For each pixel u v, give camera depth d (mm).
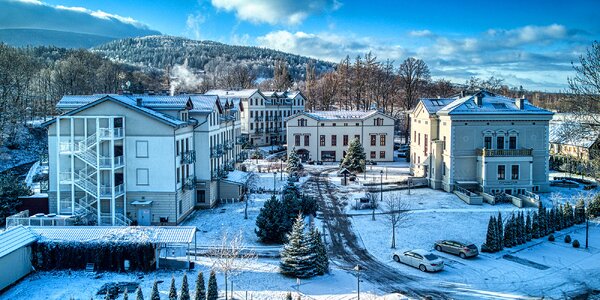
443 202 56781
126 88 59250
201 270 35281
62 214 44719
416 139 72625
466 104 61469
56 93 111688
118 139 45500
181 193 49125
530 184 59531
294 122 90562
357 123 90562
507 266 37250
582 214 50062
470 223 48375
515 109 60938
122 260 34875
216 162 57875
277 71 181500
